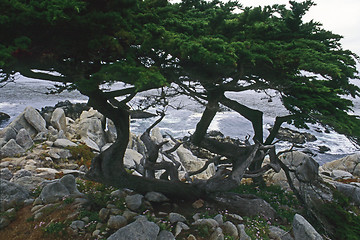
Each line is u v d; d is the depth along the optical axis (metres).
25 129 18.92
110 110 7.69
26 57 4.61
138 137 25.80
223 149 9.99
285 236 8.36
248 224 8.66
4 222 8.43
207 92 9.20
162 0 6.70
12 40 4.30
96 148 20.95
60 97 62.94
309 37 8.44
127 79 4.55
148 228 7.38
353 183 16.00
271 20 8.95
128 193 10.36
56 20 4.12
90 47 4.69
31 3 4.30
